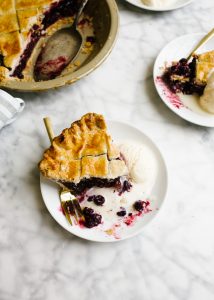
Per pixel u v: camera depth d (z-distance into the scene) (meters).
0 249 0.54
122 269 0.53
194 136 0.62
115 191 0.57
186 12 0.75
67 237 0.55
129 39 0.71
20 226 0.55
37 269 0.53
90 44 0.71
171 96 0.64
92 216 0.53
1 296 0.51
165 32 0.73
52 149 0.55
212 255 0.54
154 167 0.57
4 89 0.62
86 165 0.54
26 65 0.69
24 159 0.60
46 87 0.59
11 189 0.58
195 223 0.56
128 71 0.68
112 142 0.57
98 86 0.67
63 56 0.70
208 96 0.62
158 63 0.67
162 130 0.63
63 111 0.64
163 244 0.54
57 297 0.51
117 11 0.67
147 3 0.73
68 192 0.55
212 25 0.74
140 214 0.55
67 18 0.75
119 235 0.52
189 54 0.69
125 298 0.51
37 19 0.71
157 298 0.51
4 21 0.69
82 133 0.57
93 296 0.51
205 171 0.60
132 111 0.64
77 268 0.53
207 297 0.51
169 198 0.57
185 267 0.53
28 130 0.63
